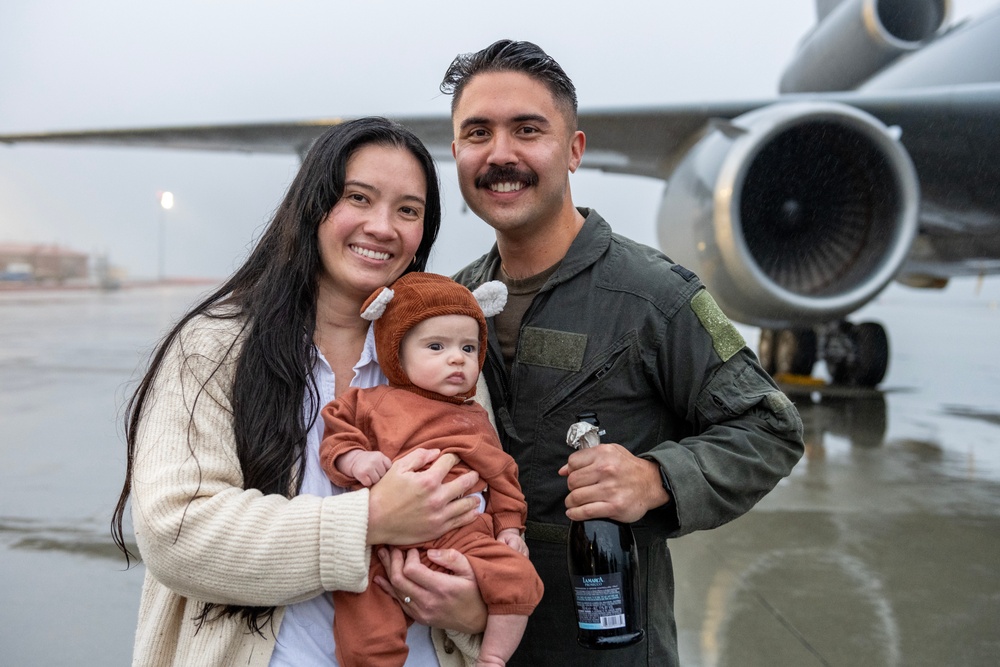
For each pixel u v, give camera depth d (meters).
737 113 5.25
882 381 8.62
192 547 1.04
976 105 4.99
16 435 5.58
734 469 1.36
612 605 1.26
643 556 1.49
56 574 2.97
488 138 1.49
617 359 1.49
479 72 1.48
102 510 3.81
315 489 1.22
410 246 1.33
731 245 4.39
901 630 2.56
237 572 1.04
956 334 17.94
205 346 1.22
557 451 1.52
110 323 17.77
